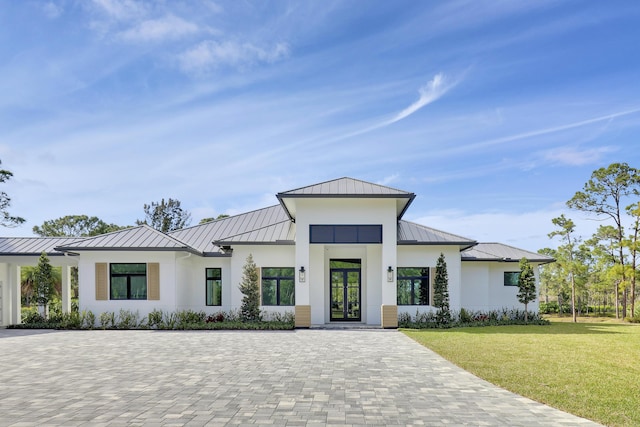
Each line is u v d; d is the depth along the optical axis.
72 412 6.87
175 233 25.17
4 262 21.20
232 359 11.52
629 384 8.65
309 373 9.73
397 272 21.73
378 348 13.45
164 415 6.69
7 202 26.33
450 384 8.73
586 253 33.31
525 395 7.86
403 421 6.43
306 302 19.39
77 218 49.53
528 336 16.48
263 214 26.91
